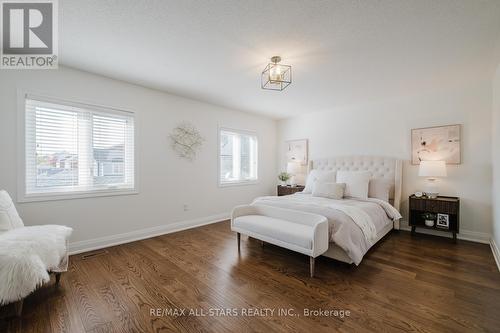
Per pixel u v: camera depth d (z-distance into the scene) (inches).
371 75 117.3
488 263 97.8
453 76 119.0
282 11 68.9
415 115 147.4
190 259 103.3
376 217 116.3
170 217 147.8
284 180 209.5
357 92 144.3
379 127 161.9
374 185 146.2
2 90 93.7
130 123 131.8
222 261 101.2
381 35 81.0
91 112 117.1
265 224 104.5
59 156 108.3
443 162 127.7
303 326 60.1
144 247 118.6
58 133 107.9
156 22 74.5
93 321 62.4
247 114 200.8
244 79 124.1
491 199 122.7
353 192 140.3
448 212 123.6
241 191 196.4
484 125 125.0
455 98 133.5
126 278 85.7
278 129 228.8
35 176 102.2
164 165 144.9
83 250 113.0
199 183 164.6
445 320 61.8
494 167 115.1
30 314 65.1
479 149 126.4
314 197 144.4
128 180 131.3
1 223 75.2
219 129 177.6
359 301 70.8
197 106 163.0
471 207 128.8
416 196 137.2
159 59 100.9
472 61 101.6
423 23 73.9
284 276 87.2
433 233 139.6
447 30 77.7
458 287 78.4
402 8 66.9
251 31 79.4
